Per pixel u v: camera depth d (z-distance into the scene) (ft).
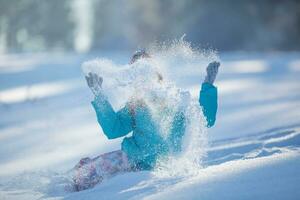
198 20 322.96
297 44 325.01
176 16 347.97
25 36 499.10
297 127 42.09
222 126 49.90
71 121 65.51
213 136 44.21
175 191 22.98
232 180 23.09
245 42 323.16
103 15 499.92
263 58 193.16
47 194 29.04
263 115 54.19
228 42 319.88
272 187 21.31
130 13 375.66
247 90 86.84
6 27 483.92
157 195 22.90
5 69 180.86
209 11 321.73
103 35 499.51
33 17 492.95
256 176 23.13
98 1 506.48
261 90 85.56
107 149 43.19
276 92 80.94
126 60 163.53
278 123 47.24
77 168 29.25
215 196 21.21
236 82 105.09
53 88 116.47
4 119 72.49
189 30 322.55
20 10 483.51
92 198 25.25
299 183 21.40
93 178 28.86
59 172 34.27
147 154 29.76
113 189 26.22
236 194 21.08
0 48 479.82
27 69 174.70
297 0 322.34
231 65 160.66
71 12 513.04
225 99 75.36
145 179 27.20
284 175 22.76
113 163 29.37
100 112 29.76
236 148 35.70
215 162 32.50
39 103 88.63
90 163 29.27
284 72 127.24
